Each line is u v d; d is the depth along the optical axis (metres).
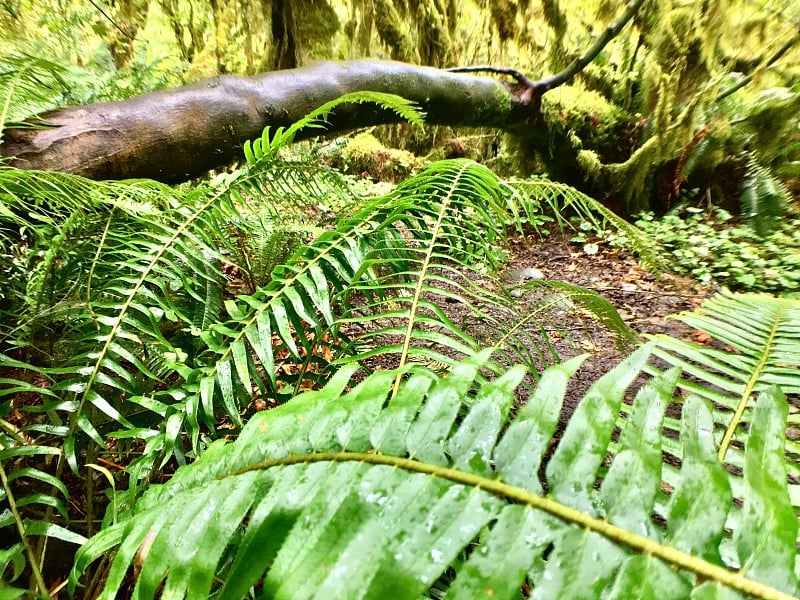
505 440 0.53
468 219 1.42
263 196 1.75
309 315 1.25
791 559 0.42
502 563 0.45
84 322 1.27
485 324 1.56
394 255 1.37
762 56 4.81
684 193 5.10
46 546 1.11
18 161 1.53
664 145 4.71
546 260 4.20
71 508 1.22
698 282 3.67
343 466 0.55
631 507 0.47
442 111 3.93
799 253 3.77
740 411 0.88
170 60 3.37
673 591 0.42
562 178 5.49
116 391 1.27
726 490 0.47
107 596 0.62
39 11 3.20
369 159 5.52
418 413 0.64
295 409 0.69
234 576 0.53
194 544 0.59
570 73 4.54
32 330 1.24
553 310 2.32
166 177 2.06
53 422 1.08
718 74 4.64
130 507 0.93
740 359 1.02
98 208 1.46
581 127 5.04
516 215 1.59
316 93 2.66
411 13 4.65
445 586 0.79
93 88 2.41
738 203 4.88
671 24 4.68
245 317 1.24
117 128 1.80
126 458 1.38
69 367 1.09
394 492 0.50
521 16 5.22
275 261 1.99
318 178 1.93
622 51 5.15
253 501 0.59
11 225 1.49
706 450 0.50
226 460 0.69
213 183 2.07
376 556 0.46
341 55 4.20
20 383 1.01
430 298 2.64
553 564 0.44
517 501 0.49
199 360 1.31
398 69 3.34
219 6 3.89
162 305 1.27
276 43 4.18
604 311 1.47
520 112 4.61
